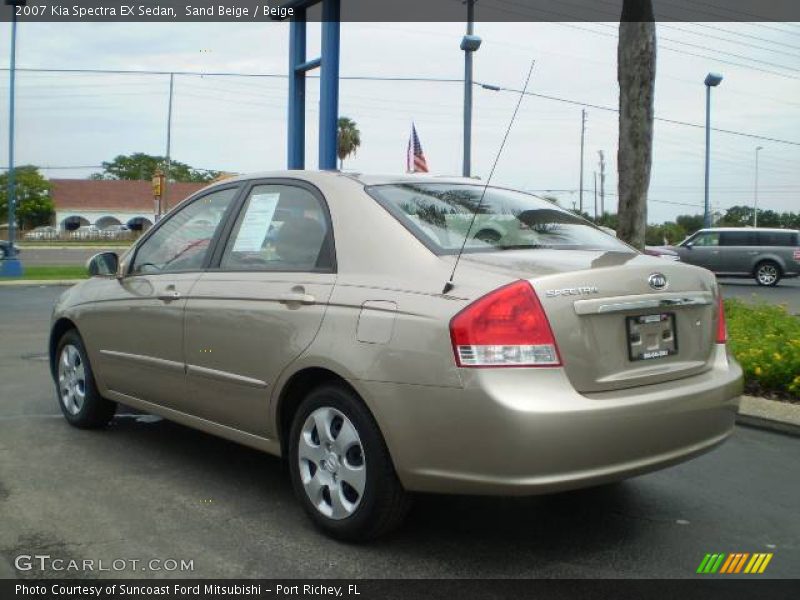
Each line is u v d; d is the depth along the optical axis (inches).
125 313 198.5
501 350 124.9
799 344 253.6
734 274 1023.0
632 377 135.0
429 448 129.5
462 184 176.9
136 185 2950.3
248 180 184.1
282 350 152.4
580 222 178.4
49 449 205.0
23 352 364.2
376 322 137.3
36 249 1891.0
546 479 123.6
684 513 164.7
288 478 183.6
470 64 676.1
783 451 208.4
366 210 153.6
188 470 188.7
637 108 350.9
